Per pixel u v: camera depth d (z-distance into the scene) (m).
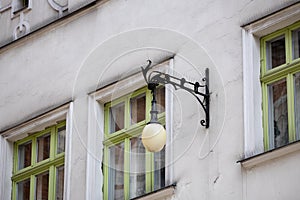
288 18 14.76
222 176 14.83
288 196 14.11
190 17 15.90
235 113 14.96
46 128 17.59
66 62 17.48
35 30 18.05
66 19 17.64
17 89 18.12
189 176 15.17
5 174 17.84
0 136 18.05
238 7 15.34
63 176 17.20
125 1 16.89
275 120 14.77
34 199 17.48
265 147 14.76
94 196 16.48
